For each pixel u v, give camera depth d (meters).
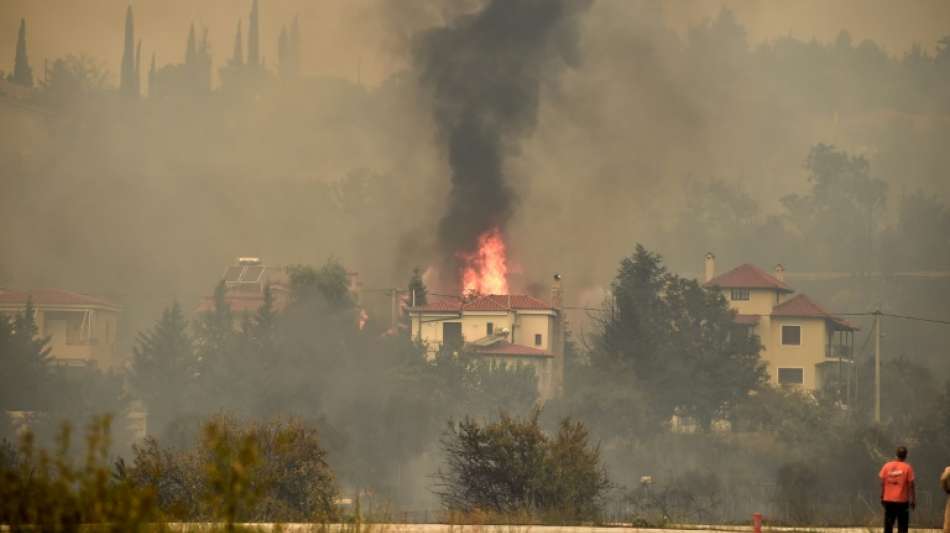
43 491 51.09
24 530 50.41
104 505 50.12
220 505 54.34
